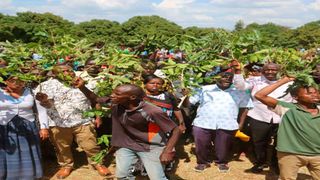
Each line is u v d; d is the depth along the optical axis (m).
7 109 4.38
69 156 5.29
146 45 6.39
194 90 5.27
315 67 4.55
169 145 3.80
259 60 5.39
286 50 5.86
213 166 5.75
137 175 5.32
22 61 5.02
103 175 5.29
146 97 4.52
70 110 5.00
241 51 5.43
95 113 4.77
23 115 4.47
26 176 4.48
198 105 6.05
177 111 4.97
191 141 6.93
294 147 3.84
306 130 3.77
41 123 4.68
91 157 5.26
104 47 6.02
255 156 6.09
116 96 3.69
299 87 3.83
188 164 5.84
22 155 4.46
